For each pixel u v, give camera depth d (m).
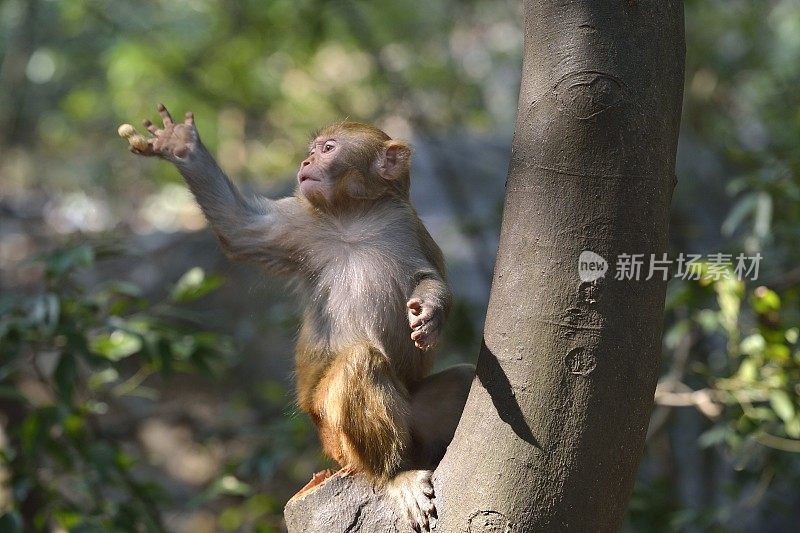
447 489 5.73
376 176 8.20
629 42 5.31
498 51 22.92
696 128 22.77
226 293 20.42
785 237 12.16
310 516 6.40
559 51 5.38
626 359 5.30
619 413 5.32
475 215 19.70
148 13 22.66
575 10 5.37
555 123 5.35
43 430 9.77
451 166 22.16
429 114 20.98
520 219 5.47
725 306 9.84
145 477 18.19
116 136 30.50
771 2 26.56
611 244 5.27
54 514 10.31
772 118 17.75
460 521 5.60
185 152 7.94
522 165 5.48
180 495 17.81
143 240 23.98
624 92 5.26
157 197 31.25
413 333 6.23
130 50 20.91
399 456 7.11
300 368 8.01
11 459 10.42
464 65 23.19
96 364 9.80
